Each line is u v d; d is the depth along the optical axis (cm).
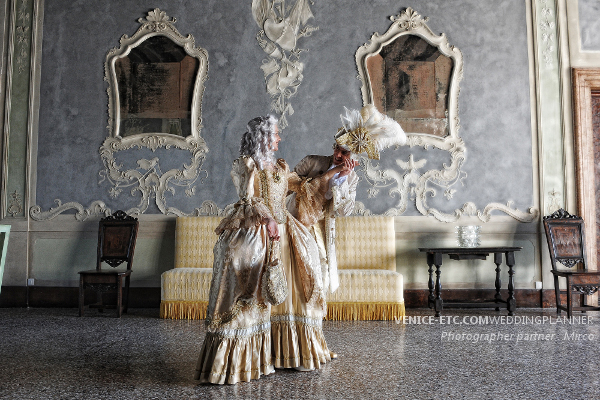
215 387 256
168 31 620
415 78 614
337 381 267
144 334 419
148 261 599
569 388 255
